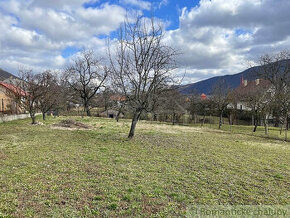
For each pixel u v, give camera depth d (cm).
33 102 1625
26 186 413
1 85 2294
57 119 2111
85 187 421
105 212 331
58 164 566
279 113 1841
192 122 3042
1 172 487
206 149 897
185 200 389
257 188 471
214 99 2689
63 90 3144
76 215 319
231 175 554
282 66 2912
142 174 518
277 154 895
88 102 3359
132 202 368
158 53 1002
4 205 335
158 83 1015
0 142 844
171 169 575
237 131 2058
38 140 912
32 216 310
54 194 383
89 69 3216
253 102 2036
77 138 1005
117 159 644
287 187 486
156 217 327
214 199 402
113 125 1748
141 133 1313
